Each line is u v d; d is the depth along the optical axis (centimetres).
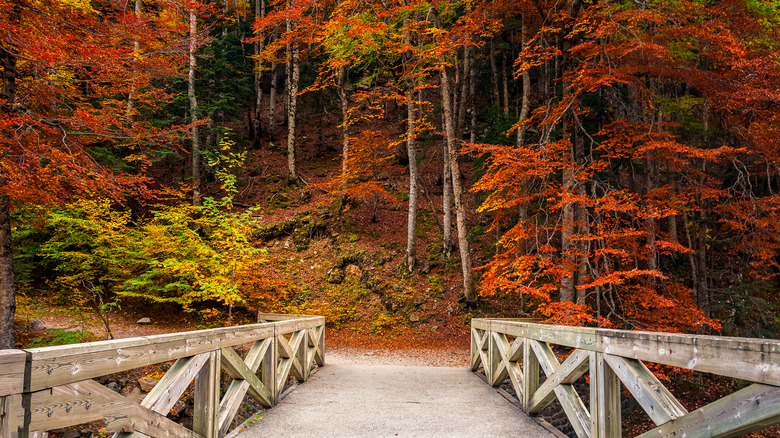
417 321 1558
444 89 1602
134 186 826
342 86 2100
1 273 733
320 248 1844
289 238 1878
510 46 2283
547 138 977
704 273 1268
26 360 187
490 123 1672
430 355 1288
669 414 239
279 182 2264
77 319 1280
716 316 1363
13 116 690
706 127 1227
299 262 1791
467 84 2566
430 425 448
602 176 1214
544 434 418
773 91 845
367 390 644
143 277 1334
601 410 315
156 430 284
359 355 1277
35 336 1003
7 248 741
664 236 1030
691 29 863
